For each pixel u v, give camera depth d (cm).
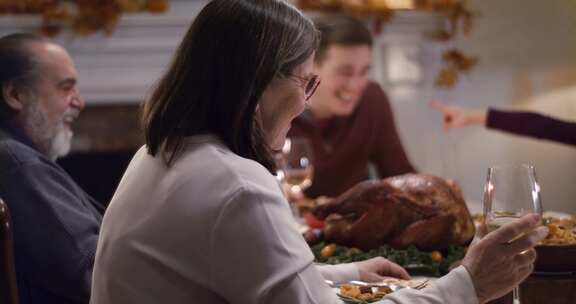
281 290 88
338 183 272
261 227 89
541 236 100
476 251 99
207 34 98
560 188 354
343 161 271
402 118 402
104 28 349
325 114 269
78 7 347
